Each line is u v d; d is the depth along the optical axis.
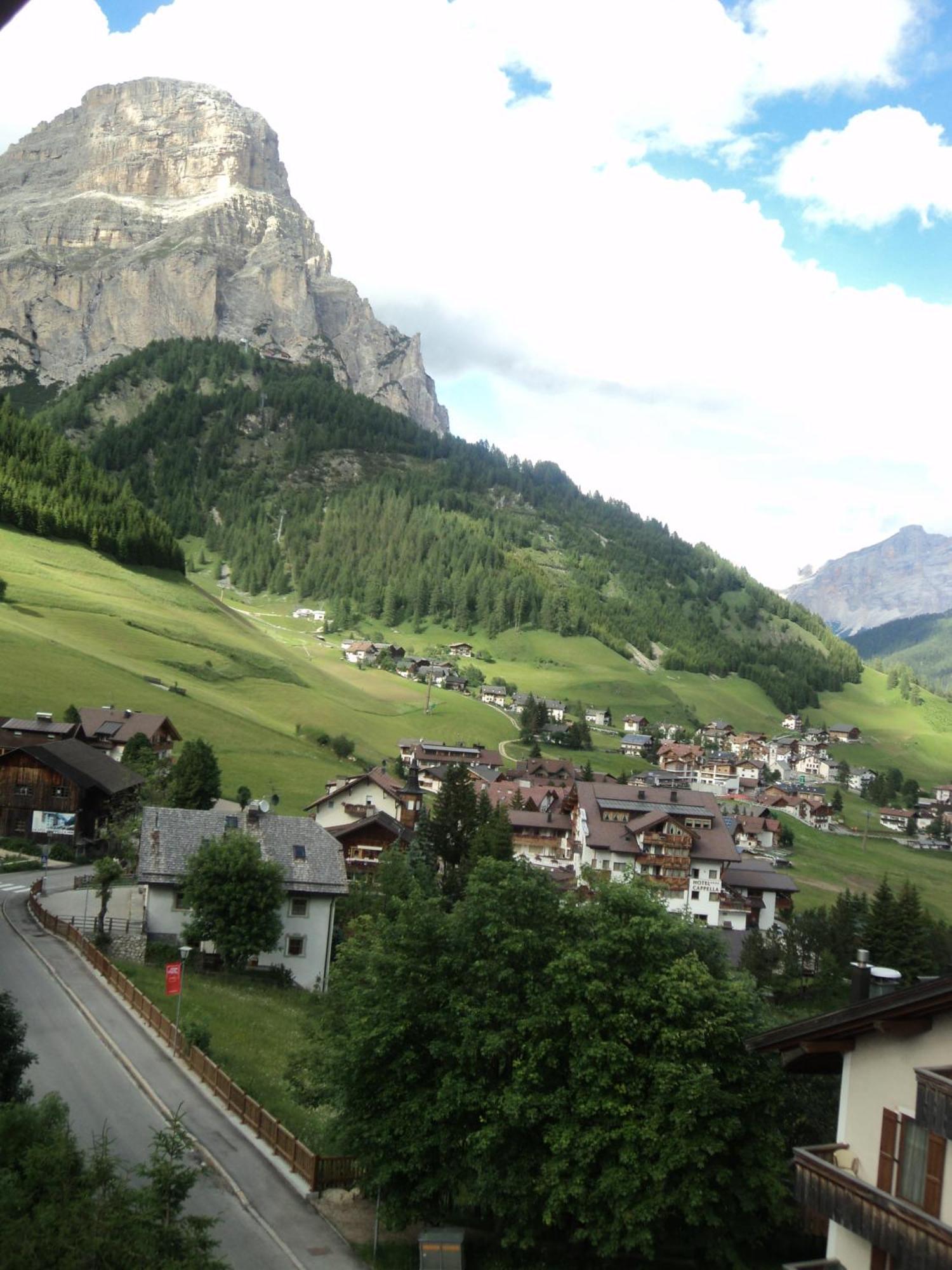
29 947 65.81
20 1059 32.03
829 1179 20.86
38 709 143.38
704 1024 29.70
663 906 33.47
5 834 106.44
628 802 124.31
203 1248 24.06
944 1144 19.34
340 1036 37.38
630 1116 28.89
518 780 178.00
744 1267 29.08
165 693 171.88
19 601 196.38
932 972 94.38
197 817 77.88
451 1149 32.16
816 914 105.88
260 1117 41.00
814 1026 22.03
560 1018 30.50
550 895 34.94
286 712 199.38
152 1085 44.31
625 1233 28.59
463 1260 30.80
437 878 94.50
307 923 73.00
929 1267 18.52
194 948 69.69
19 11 5.95
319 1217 34.78
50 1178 23.83
